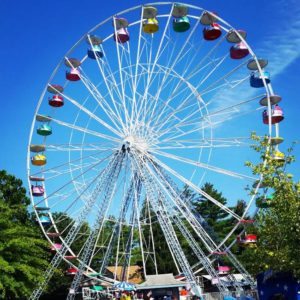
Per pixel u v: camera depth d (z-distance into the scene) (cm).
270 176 1794
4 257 2784
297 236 1739
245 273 3534
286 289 1955
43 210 3616
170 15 3303
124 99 3469
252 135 1950
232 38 3362
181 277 4294
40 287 3250
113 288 3834
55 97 3547
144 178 3372
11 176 4381
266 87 3275
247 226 3338
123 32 3459
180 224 3462
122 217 3634
